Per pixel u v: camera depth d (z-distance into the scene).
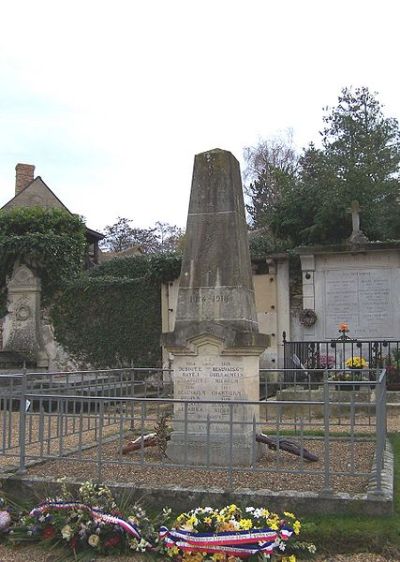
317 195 21.67
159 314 18.73
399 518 5.25
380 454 5.88
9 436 7.67
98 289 19.48
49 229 20.81
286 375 15.19
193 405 7.36
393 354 14.33
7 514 5.57
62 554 5.17
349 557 4.91
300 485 5.99
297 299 17.20
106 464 7.06
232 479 6.25
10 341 20.02
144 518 5.32
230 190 7.72
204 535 4.92
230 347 7.16
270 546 4.83
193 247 7.70
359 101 25.28
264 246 21.83
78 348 19.55
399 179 23.75
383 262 16.31
